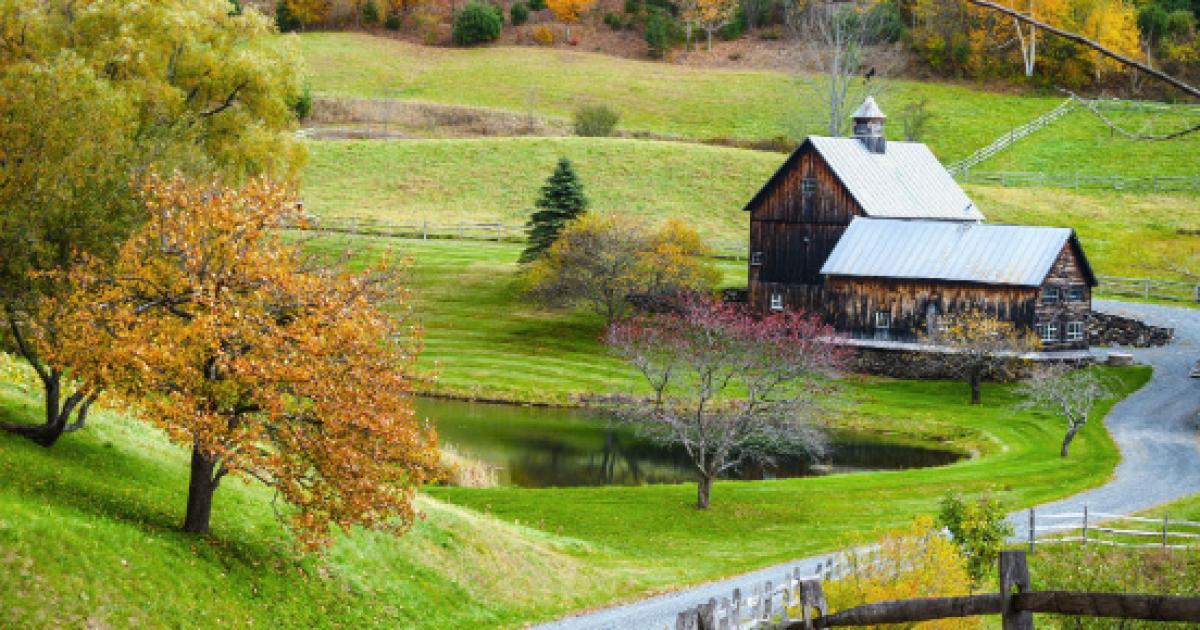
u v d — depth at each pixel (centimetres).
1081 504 4919
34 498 2669
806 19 15188
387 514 2809
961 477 5416
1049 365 7375
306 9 16300
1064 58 13875
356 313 2792
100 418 3506
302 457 2727
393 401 2808
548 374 7650
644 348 7275
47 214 2948
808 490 5197
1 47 4891
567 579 3650
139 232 2997
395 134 13312
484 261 9544
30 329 2958
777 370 5656
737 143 13050
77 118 3139
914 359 7688
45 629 2245
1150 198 11144
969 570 3312
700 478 4888
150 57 5500
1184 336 8006
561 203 8838
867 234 8200
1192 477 5388
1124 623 2531
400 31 16462
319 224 9850
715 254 10031
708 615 1719
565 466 5791
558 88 14600
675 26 16425
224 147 5847
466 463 5556
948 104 13600
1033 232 7756
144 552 2600
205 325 2594
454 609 3253
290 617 2784
